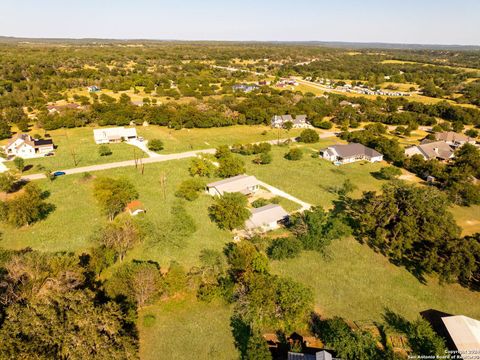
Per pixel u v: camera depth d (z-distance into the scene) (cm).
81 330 2927
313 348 3347
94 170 7938
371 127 11881
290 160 9131
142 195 6681
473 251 4284
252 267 4156
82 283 3769
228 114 13088
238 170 7688
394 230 4981
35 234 5259
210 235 5366
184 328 3581
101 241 4822
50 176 7262
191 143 10481
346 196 6944
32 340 2816
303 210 6250
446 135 10788
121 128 10819
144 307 3847
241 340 3453
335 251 5050
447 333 3450
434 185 7488
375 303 4019
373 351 3145
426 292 4244
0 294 3394
